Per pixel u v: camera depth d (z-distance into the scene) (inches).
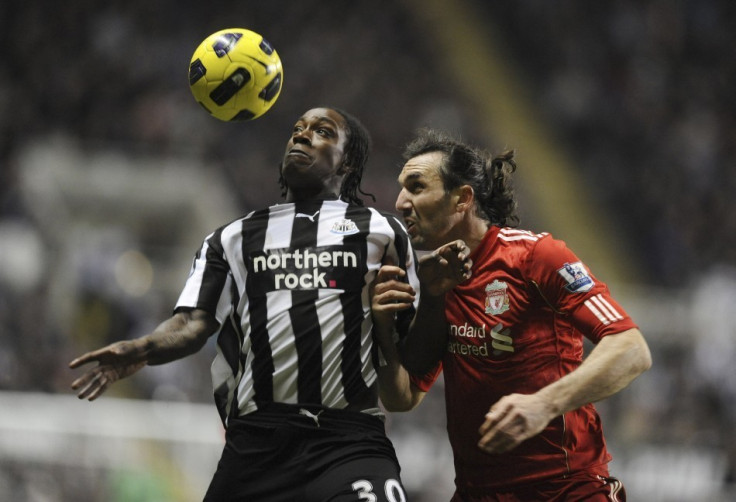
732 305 1804.9
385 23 2620.6
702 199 2503.7
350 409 486.0
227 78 511.8
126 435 1099.9
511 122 2588.6
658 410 1487.5
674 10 2883.9
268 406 484.7
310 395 482.3
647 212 2431.1
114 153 2090.3
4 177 1958.7
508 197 547.2
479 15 2711.6
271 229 506.6
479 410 523.5
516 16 2741.1
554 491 511.8
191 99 2282.2
